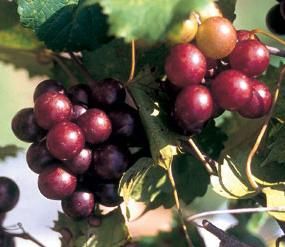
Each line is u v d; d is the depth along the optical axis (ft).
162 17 1.10
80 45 1.30
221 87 1.21
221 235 1.30
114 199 1.34
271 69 1.42
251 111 1.26
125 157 1.29
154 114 1.29
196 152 1.32
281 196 1.32
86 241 1.41
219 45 1.20
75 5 1.30
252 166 1.36
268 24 1.50
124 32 1.08
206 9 1.19
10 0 1.52
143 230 2.22
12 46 1.57
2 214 1.47
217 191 1.31
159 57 1.31
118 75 1.43
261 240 1.81
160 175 1.44
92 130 1.25
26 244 2.56
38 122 1.26
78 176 1.32
